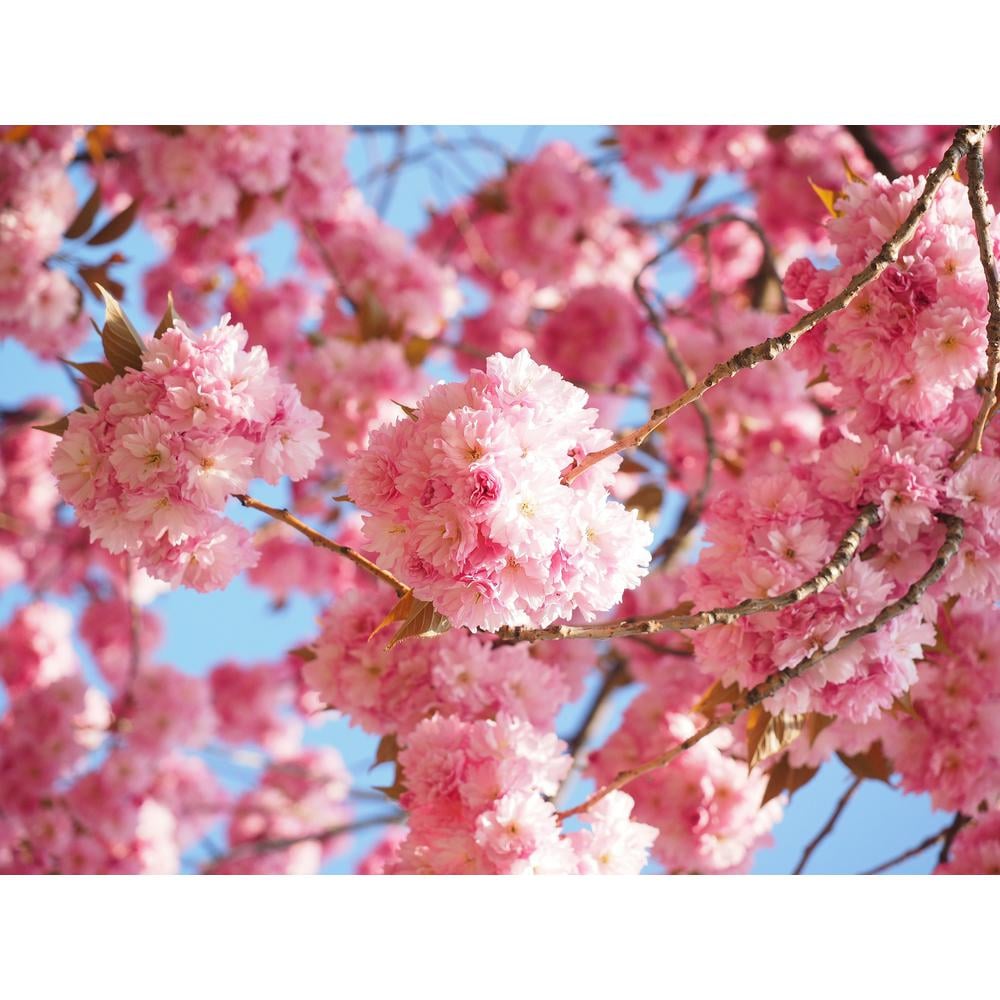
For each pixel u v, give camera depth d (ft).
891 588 4.93
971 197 4.77
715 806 5.60
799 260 5.07
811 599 4.85
